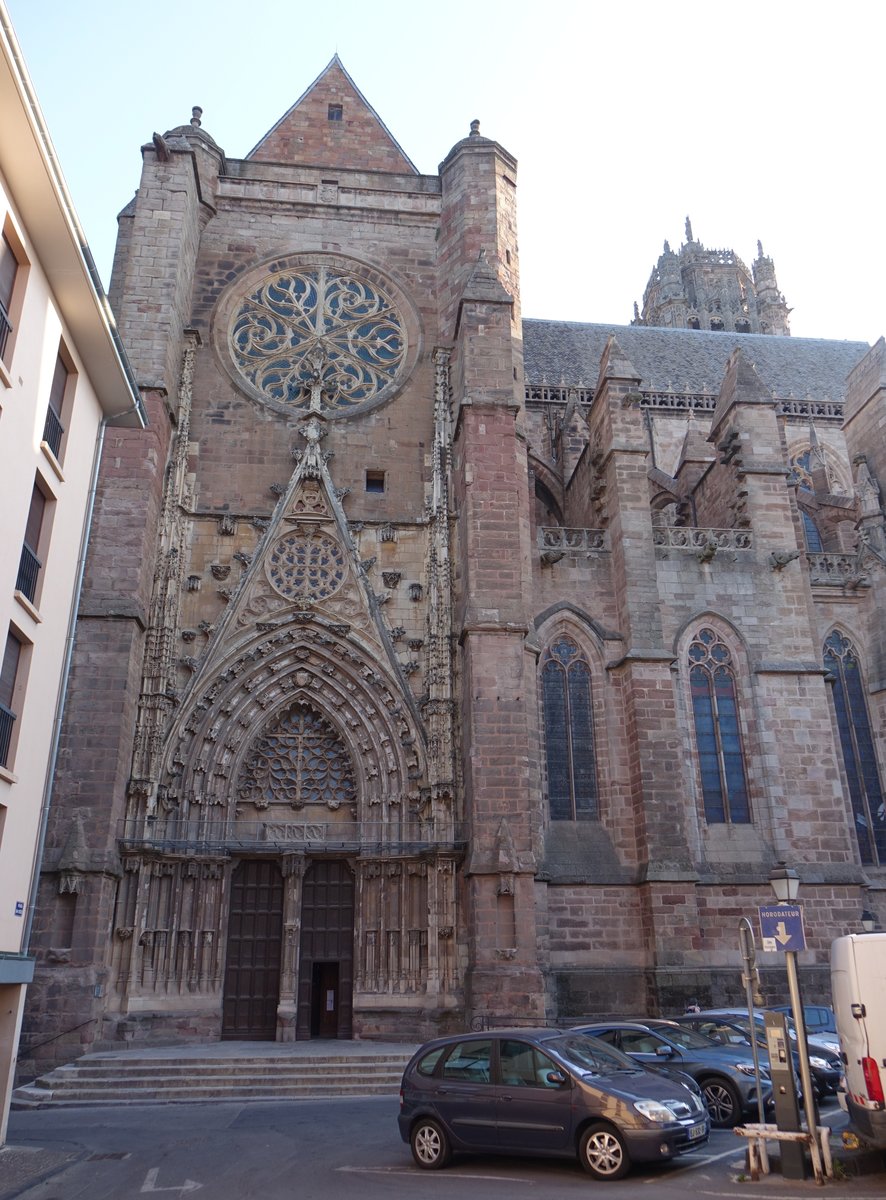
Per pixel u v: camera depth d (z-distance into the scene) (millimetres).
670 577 34469
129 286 32938
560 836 30812
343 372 36781
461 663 30938
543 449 50062
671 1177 13391
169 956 27344
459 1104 14352
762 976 29297
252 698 30484
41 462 19828
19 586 19297
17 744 18531
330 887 29438
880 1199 11844
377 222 39094
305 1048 25484
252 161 39000
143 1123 18906
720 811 32125
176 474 32500
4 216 17719
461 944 28078
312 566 32312
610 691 32688
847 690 36344
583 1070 14078
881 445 40625
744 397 37500
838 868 31297
